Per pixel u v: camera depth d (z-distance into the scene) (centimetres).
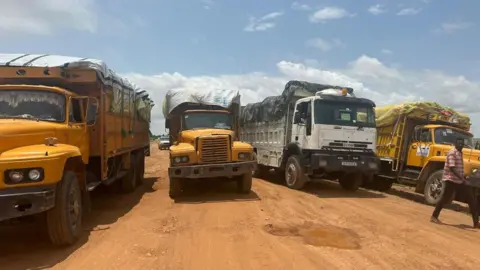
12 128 601
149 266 532
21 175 550
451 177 838
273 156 1504
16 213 541
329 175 1334
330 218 853
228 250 601
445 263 570
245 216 843
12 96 725
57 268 527
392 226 791
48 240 660
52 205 573
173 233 704
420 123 1344
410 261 572
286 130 1387
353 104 1255
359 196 1220
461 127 1354
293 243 645
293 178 1302
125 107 1141
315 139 1213
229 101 1342
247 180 1125
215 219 815
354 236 706
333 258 573
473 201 837
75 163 707
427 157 1227
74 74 817
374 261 566
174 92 1357
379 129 1458
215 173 1056
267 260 556
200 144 1067
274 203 1012
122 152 1100
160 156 3272
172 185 1086
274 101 1485
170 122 1367
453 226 829
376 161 1229
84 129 805
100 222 798
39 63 792
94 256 575
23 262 554
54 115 728
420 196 1360
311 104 1234
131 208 960
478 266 562
